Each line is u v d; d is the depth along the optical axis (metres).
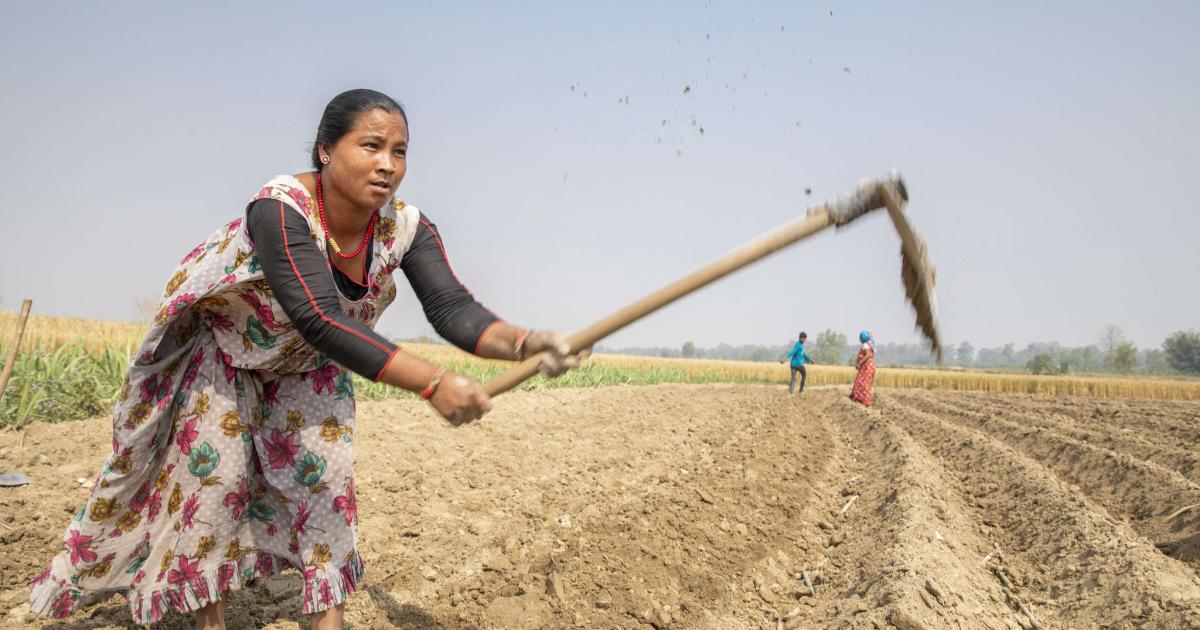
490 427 8.70
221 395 2.41
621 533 4.69
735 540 4.93
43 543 3.77
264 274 2.16
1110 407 19.92
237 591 3.39
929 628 3.39
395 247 2.47
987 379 45.56
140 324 19.48
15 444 5.86
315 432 2.48
